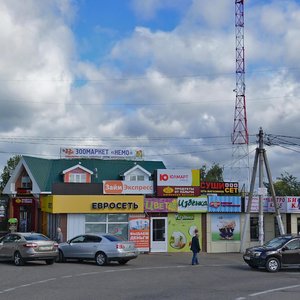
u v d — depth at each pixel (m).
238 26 55.06
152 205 35.88
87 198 34.94
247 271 23.59
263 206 38.28
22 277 19.67
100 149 49.12
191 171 36.75
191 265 26.75
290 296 15.02
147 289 16.38
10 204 44.31
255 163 35.69
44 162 46.06
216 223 37.03
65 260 27.70
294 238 24.22
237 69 54.56
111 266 25.39
